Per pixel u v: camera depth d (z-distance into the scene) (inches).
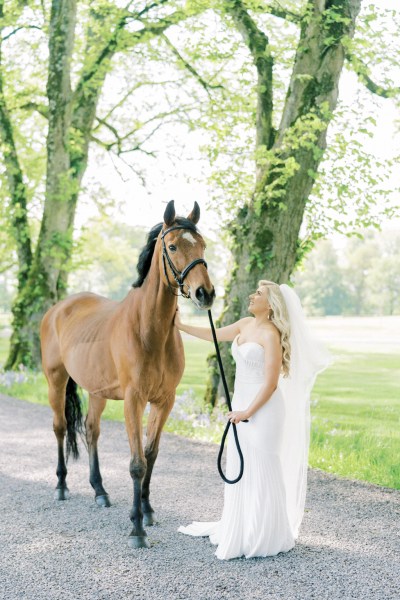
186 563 165.8
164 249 175.2
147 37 514.9
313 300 3875.5
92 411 227.1
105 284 3526.1
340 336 1683.1
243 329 185.0
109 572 159.2
